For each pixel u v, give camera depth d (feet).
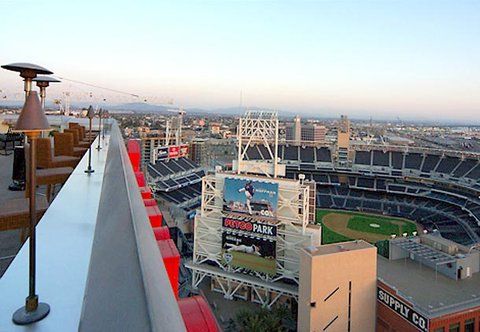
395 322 78.13
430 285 85.15
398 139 538.47
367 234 182.09
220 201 117.80
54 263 7.39
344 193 268.21
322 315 77.92
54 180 22.18
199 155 404.36
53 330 5.08
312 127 520.83
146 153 288.51
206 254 118.73
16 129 6.85
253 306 104.73
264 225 107.65
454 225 198.70
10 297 5.98
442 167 265.95
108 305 3.80
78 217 11.10
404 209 234.38
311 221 109.91
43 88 19.74
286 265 106.22
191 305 8.19
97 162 24.13
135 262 4.29
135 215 6.39
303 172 296.10
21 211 13.41
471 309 73.20
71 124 48.83
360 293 81.51
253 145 314.14
